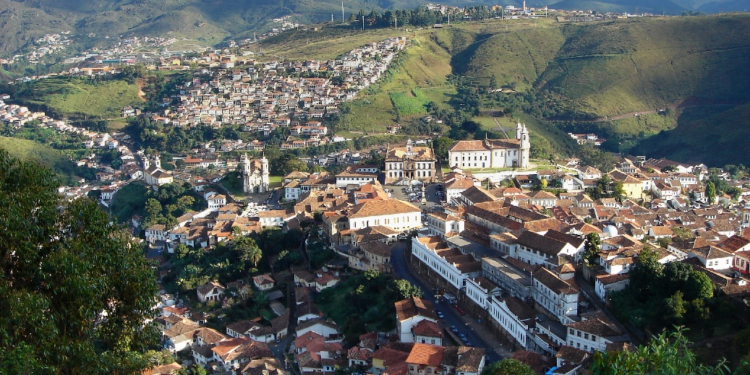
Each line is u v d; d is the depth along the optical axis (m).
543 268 180.50
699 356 142.88
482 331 183.88
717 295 159.38
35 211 85.50
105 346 100.94
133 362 88.81
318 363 188.38
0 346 74.94
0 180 84.62
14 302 75.81
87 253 86.31
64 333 82.38
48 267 80.75
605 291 170.88
